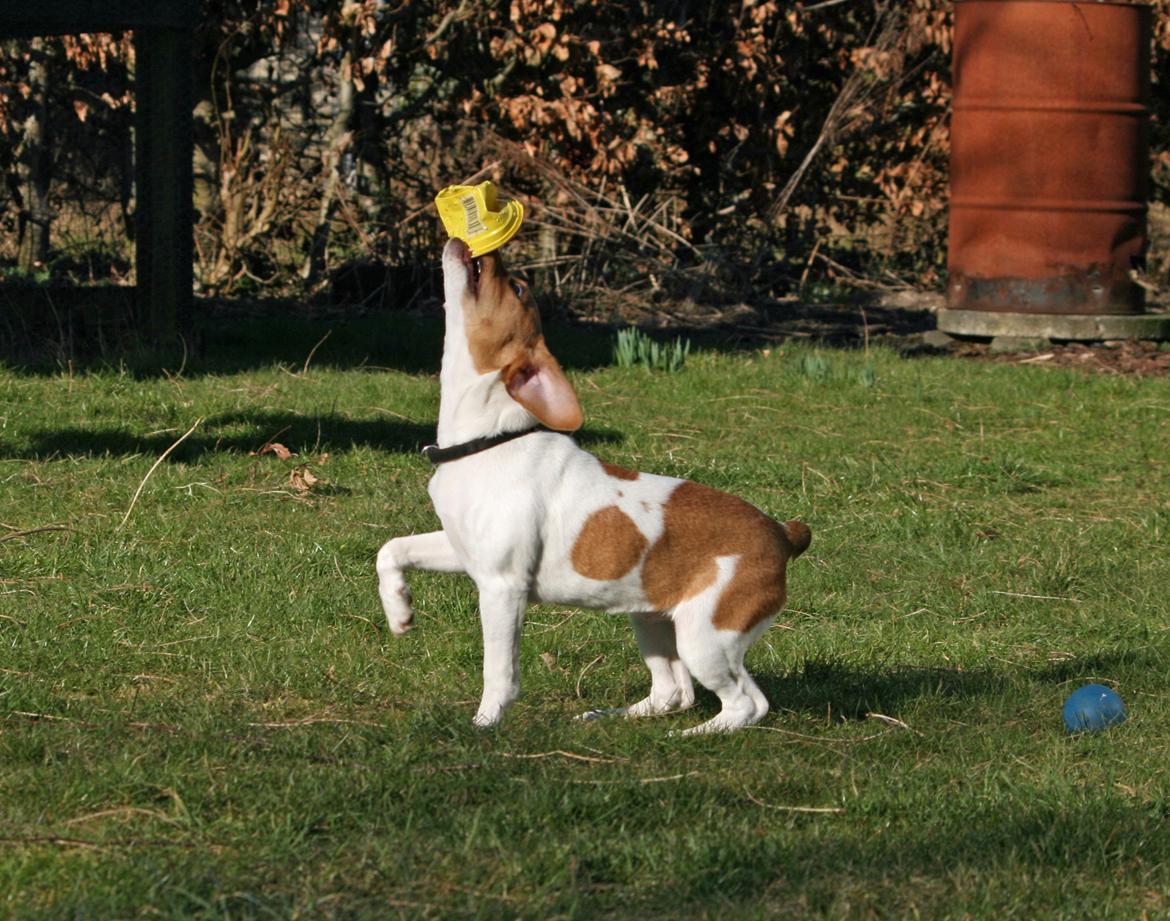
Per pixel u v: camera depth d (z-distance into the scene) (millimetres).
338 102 26594
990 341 21672
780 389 17750
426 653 8602
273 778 6215
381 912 5027
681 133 28062
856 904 5320
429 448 7066
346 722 7156
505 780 6316
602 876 5508
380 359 18906
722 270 26312
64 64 25891
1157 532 12227
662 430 15422
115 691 7668
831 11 28547
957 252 21797
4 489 11688
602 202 26484
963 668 8977
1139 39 20828
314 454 13391
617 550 6973
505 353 6867
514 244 25719
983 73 21047
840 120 26953
